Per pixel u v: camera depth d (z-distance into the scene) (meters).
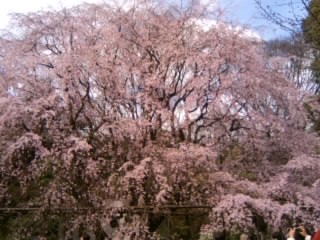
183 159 13.23
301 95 15.76
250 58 14.62
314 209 13.41
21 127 13.90
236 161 15.07
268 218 12.95
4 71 14.72
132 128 13.74
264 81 14.65
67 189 13.05
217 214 12.64
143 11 15.26
